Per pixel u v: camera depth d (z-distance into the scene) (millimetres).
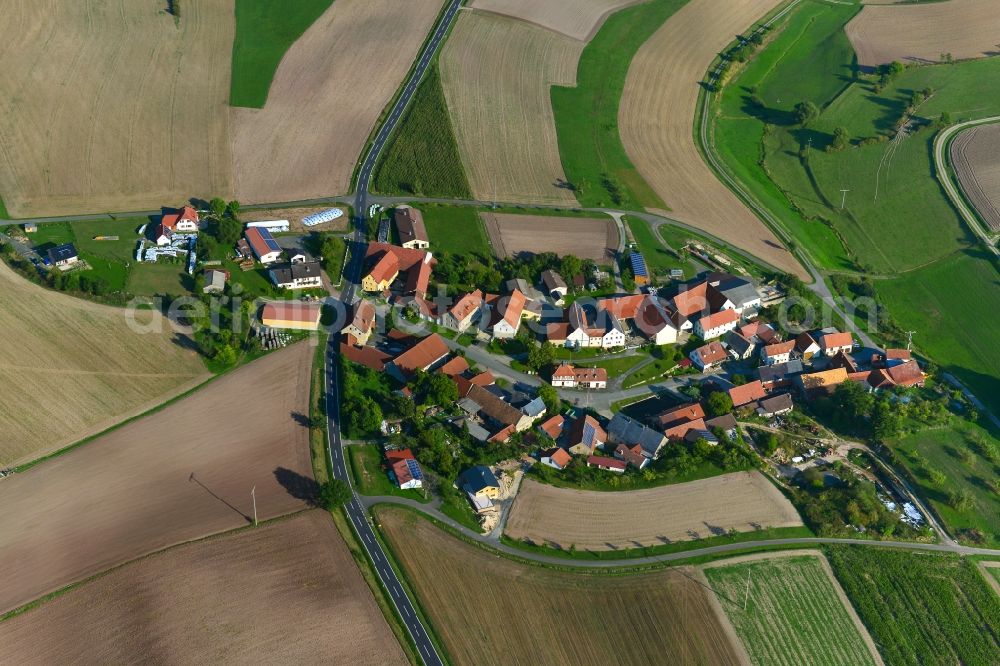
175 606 146625
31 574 150750
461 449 180625
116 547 155500
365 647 143250
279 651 141250
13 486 165375
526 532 166375
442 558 159250
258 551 156000
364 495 168375
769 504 177500
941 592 163625
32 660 138875
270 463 172875
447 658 143750
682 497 177000
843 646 152750
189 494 165750
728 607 156625
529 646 147125
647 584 159000
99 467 170125
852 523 174875
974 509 180750
